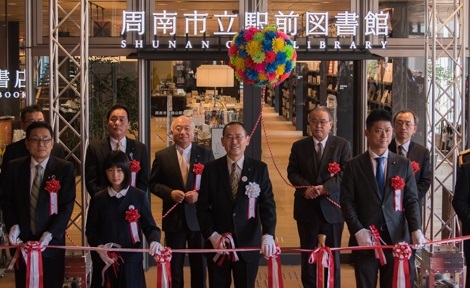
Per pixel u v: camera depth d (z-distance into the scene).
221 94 8.27
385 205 5.64
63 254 5.89
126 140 6.68
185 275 7.93
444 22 7.25
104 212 5.52
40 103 8.25
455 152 7.37
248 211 5.65
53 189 5.75
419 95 8.37
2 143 8.26
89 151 6.64
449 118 8.27
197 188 6.59
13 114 8.25
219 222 5.70
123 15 8.02
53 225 5.75
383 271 5.70
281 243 8.44
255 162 5.73
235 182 5.70
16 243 5.68
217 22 8.08
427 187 6.80
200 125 8.27
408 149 6.88
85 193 6.71
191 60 8.12
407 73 8.36
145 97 8.16
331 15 8.18
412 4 8.25
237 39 6.88
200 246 6.62
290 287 7.50
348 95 8.47
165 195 6.55
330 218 6.67
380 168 5.70
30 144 5.77
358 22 8.23
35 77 8.22
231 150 5.66
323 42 8.10
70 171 5.89
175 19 8.05
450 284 7.18
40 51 8.19
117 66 8.12
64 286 6.77
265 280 7.69
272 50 6.74
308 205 6.78
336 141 6.84
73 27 8.12
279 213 8.46
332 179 6.70
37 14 8.16
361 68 8.34
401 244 5.50
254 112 8.31
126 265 5.56
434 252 7.02
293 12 8.12
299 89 8.39
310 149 6.83
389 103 8.38
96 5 8.06
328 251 5.72
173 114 8.26
